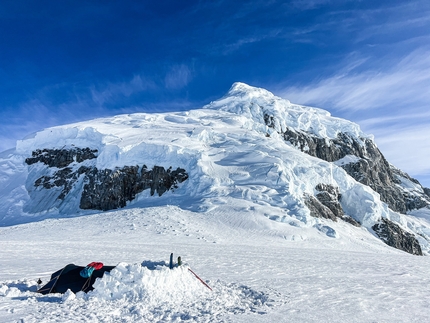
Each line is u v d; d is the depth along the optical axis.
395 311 9.30
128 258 18.44
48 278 12.04
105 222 43.12
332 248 40.53
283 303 9.62
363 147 113.12
